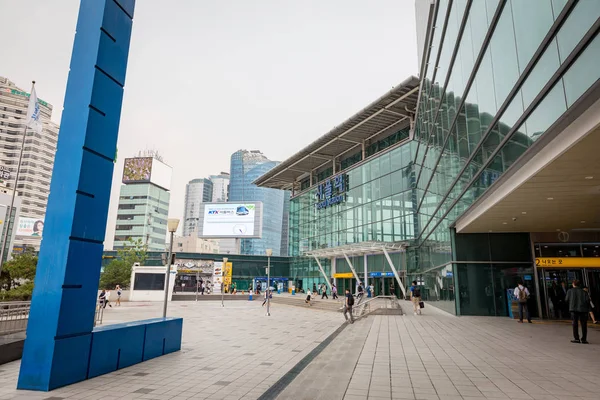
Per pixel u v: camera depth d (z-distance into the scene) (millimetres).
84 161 7305
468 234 19844
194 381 6980
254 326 17172
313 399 5883
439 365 8336
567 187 10750
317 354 10008
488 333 13398
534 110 8141
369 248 36625
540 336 12562
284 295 46781
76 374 6824
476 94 12219
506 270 19344
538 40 7414
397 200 36281
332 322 19156
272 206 176125
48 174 152125
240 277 62312
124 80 8523
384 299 27453
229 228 63344
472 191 14125
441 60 17734
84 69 7723
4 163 143000
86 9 8039
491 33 10406
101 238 7652
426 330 14492
